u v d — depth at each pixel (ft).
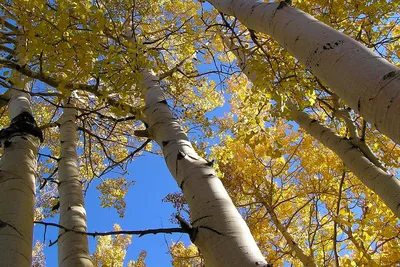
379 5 12.92
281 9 7.68
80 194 12.07
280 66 13.17
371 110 4.91
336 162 18.62
